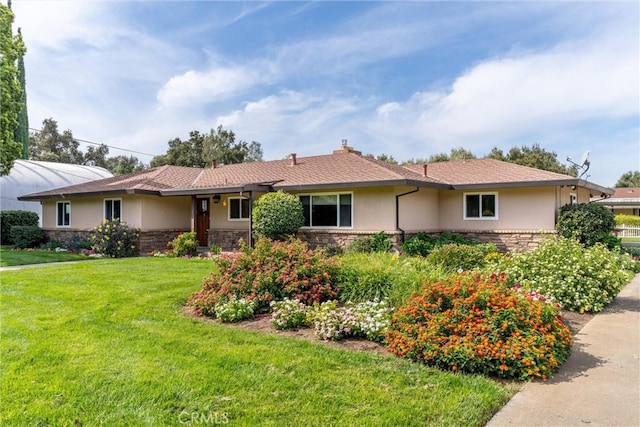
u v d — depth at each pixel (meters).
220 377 3.96
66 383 3.82
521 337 4.32
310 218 14.51
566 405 3.53
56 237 19.16
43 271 10.34
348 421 3.20
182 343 4.93
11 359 4.41
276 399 3.55
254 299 6.44
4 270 11.21
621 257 11.88
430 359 4.35
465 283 5.19
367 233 13.31
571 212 13.10
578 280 7.04
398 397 3.61
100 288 8.10
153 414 3.30
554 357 4.28
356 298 6.57
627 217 28.62
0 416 3.26
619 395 3.71
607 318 6.42
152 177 18.02
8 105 16.23
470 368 4.16
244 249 7.82
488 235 14.48
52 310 6.43
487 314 4.57
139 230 16.05
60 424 3.17
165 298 7.26
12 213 20.64
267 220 13.32
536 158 34.94
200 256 14.50
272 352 4.65
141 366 4.21
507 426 3.18
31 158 44.94
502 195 14.34
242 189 14.00
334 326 5.20
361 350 4.84
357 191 13.59
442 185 13.94
